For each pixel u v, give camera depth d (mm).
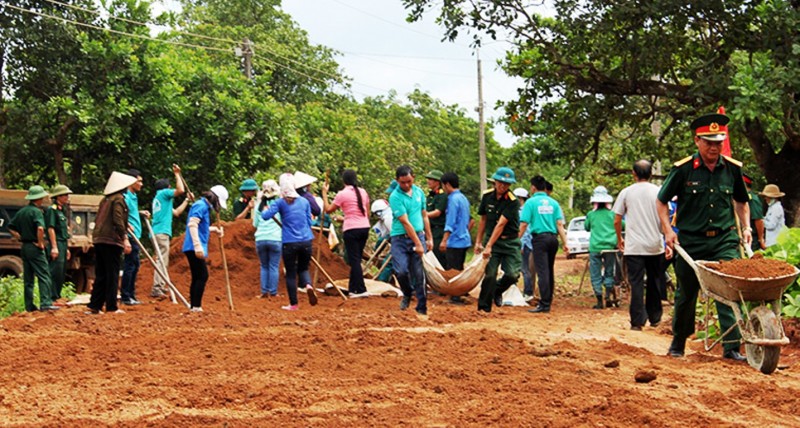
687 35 19969
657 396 6848
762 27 17906
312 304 14000
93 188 27078
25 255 14062
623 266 16500
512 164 24484
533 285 17125
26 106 24688
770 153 20703
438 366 7879
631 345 10047
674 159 22969
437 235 16781
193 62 30562
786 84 15883
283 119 29859
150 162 27125
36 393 6965
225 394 6777
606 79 20016
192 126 27812
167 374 7625
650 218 11812
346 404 6520
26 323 11477
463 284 13734
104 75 25828
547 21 21719
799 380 7781
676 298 9102
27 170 27453
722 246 8844
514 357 8406
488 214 13695
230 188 28938
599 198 16031
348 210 15703
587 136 20359
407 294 13281
